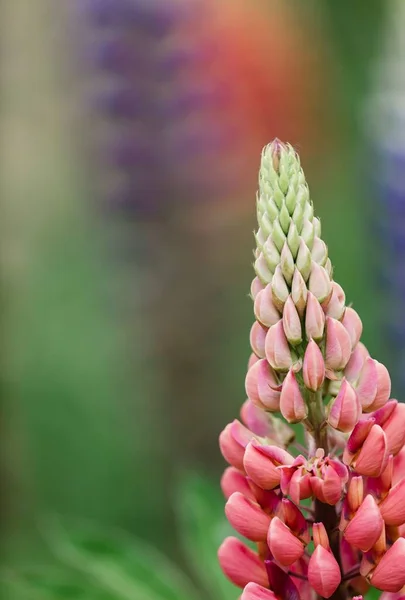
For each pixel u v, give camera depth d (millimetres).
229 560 710
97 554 800
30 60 1444
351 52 1624
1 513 1209
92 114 1324
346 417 692
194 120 1312
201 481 857
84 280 1427
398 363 1159
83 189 1396
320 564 685
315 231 700
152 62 1304
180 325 1332
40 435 1298
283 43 1562
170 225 1332
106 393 1334
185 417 1313
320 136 1619
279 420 720
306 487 688
